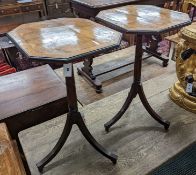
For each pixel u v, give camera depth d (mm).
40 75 1472
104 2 2406
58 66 2555
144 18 1301
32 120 1227
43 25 1212
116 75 2434
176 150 1439
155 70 2473
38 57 860
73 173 1313
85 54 884
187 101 1727
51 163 1373
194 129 1594
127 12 1429
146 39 2811
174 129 1595
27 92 1308
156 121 1659
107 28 1154
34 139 1526
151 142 1496
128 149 1450
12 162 846
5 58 2699
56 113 1300
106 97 1929
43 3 3299
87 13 2455
